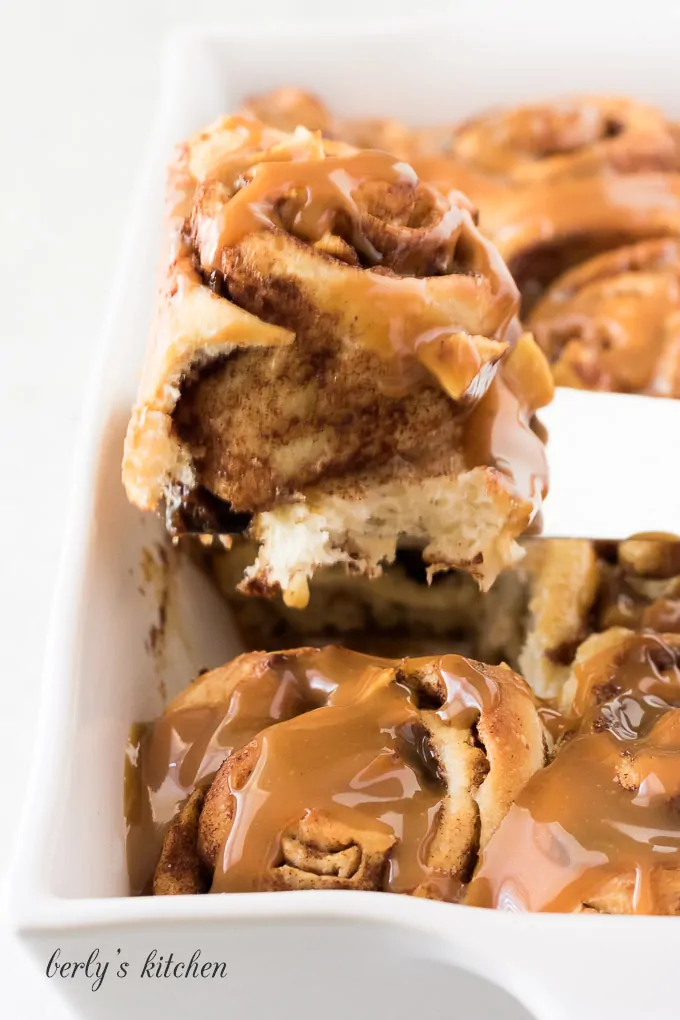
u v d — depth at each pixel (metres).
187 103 0.56
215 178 0.44
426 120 0.60
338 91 0.59
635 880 0.40
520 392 0.46
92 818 0.41
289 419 0.44
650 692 0.45
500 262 0.45
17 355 0.61
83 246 0.65
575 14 0.59
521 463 0.45
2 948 0.47
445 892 0.40
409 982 0.39
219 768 0.43
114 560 0.45
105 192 0.67
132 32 0.74
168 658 0.46
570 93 0.59
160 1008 0.40
